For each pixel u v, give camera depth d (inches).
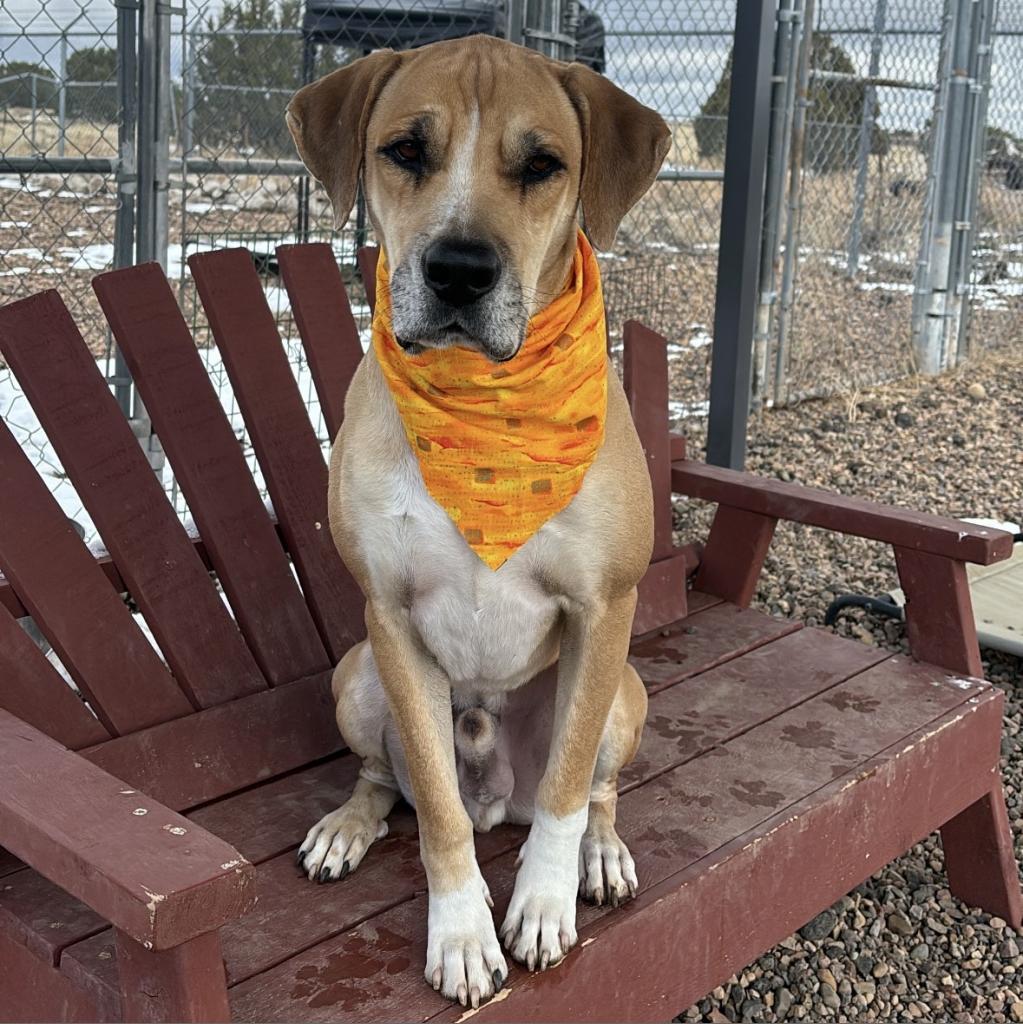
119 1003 33.4
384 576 41.1
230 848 29.9
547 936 37.1
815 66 136.0
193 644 49.8
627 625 42.1
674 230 139.2
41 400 47.9
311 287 58.5
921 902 58.0
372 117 41.8
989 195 179.6
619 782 48.3
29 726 37.7
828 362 141.5
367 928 39.1
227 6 97.0
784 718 53.9
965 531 56.7
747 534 67.2
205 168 87.8
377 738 44.6
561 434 39.6
